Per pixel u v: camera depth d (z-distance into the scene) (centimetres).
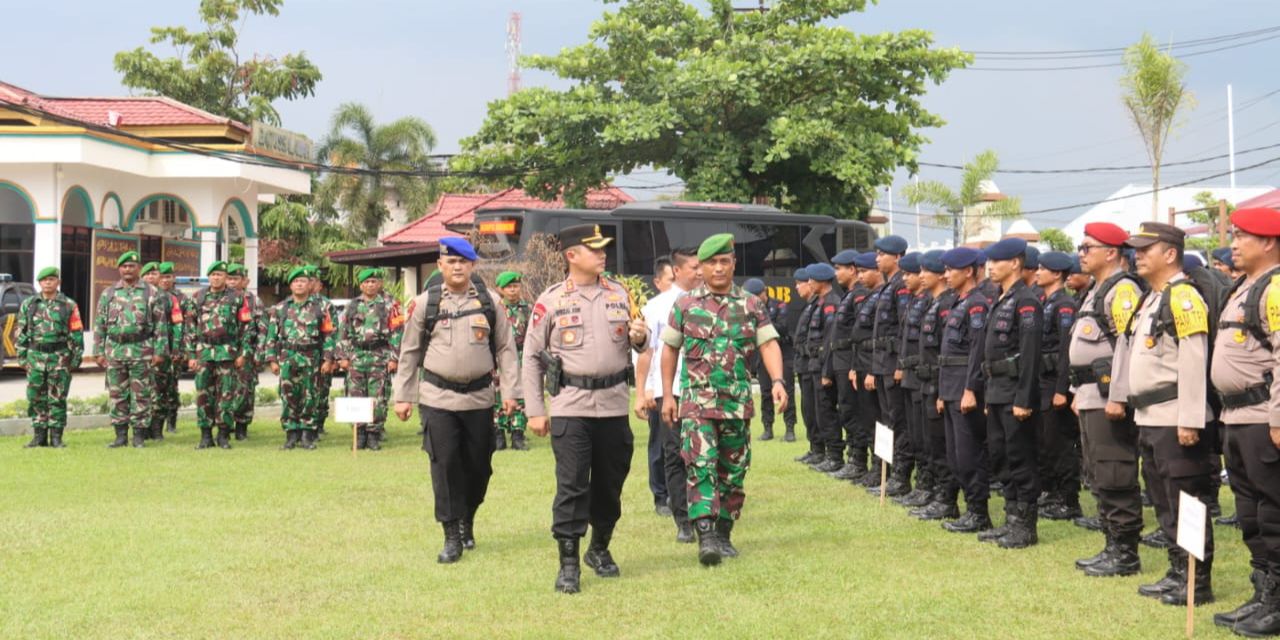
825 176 2866
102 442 1391
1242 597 654
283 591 670
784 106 2816
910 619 603
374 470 1155
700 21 2872
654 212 2194
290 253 4272
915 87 2784
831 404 1147
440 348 745
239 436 1425
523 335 1396
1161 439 641
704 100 2728
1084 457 734
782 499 988
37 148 2511
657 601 645
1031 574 705
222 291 1350
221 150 2614
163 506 942
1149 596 653
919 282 942
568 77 2780
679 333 754
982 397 825
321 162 4388
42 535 823
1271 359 580
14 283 2416
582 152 2784
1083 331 727
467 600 650
